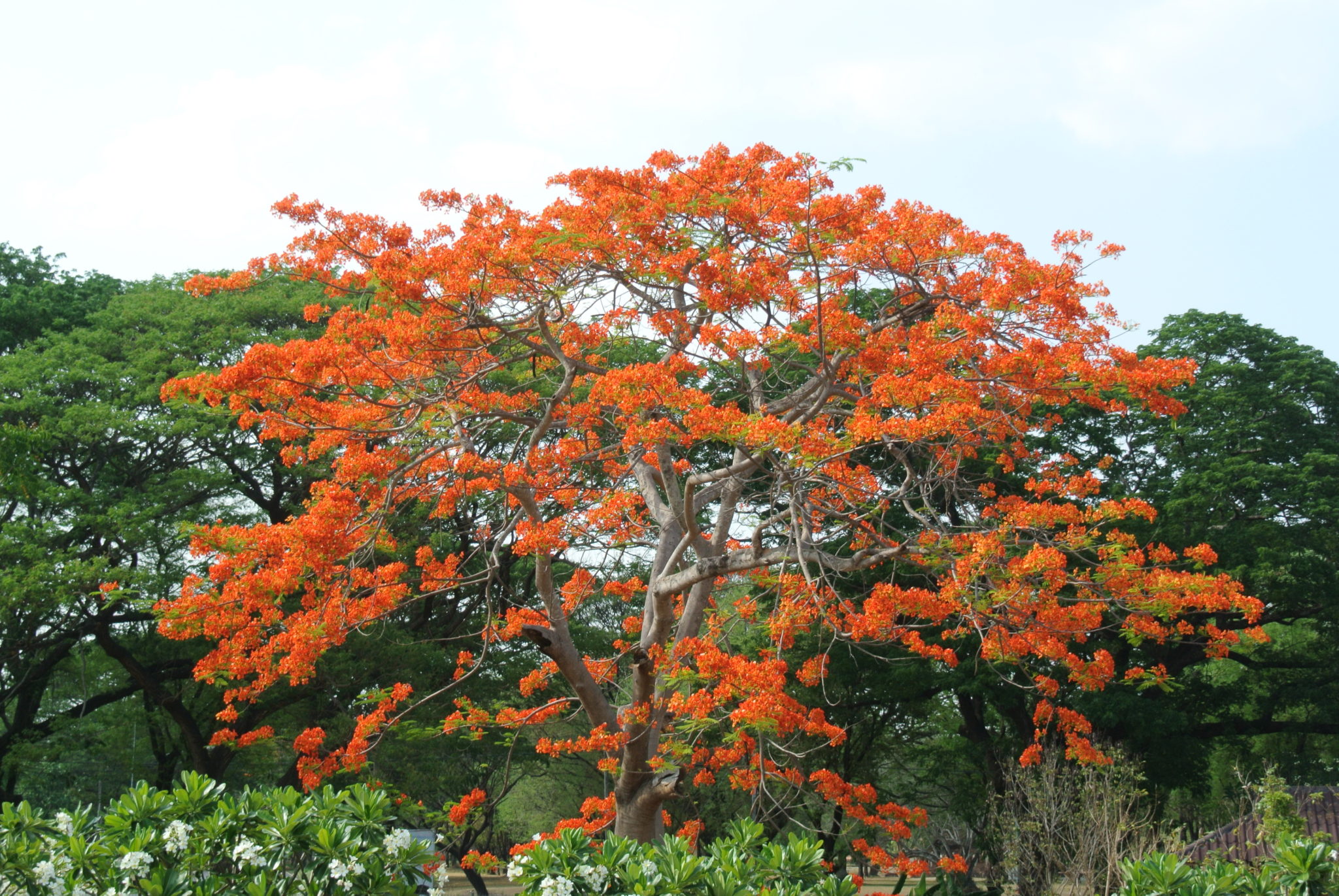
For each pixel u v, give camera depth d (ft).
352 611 35.68
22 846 18.49
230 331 71.87
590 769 98.89
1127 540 32.37
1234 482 68.90
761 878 20.79
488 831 114.32
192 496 67.41
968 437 33.99
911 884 85.46
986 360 34.83
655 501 41.09
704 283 34.40
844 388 38.24
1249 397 75.92
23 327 80.12
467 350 35.99
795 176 36.91
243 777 81.61
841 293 38.68
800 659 72.54
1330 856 20.80
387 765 72.13
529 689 40.29
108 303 82.33
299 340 33.24
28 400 63.98
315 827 19.95
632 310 39.55
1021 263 35.63
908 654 71.10
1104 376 32.81
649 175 36.47
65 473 70.69
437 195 37.09
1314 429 75.36
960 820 92.94
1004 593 30.40
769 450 29.71
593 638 74.08
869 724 82.17
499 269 34.14
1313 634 88.63
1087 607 32.71
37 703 74.69
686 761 37.17
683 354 35.47
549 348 36.96
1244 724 75.46
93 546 67.10
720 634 41.29
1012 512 33.27
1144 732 66.03
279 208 35.53
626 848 20.89
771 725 29.14
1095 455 75.31
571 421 37.22
